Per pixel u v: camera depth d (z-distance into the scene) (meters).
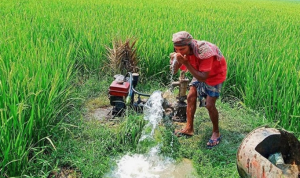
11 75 4.25
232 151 4.37
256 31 9.45
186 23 9.43
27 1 12.66
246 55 6.90
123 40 7.04
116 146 4.34
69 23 8.30
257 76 5.74
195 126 4.95
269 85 5.47
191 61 4.17
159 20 9.60
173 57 4.17
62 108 4.66
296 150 3.38
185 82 4.87
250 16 13.41
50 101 4.18
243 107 5.68
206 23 9.92
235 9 16.33
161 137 4.41
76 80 6.07
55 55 5.76
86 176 3.75
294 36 8.88
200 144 4.50
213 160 4.14
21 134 3.62
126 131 4.42
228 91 6.30
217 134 4.51
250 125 5.09
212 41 7.39
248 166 3.26
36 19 8.69
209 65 3.96
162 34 7.60
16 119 3.65
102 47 6.91
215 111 4.36
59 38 7.12
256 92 5.58
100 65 6.76
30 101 4.09
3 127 3.49
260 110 5.45
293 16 14.65
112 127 4.82
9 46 5.77
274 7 20.98
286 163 3.50
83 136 4.50
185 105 4.97
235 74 6.23
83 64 6.75
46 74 4.69
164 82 6.77
